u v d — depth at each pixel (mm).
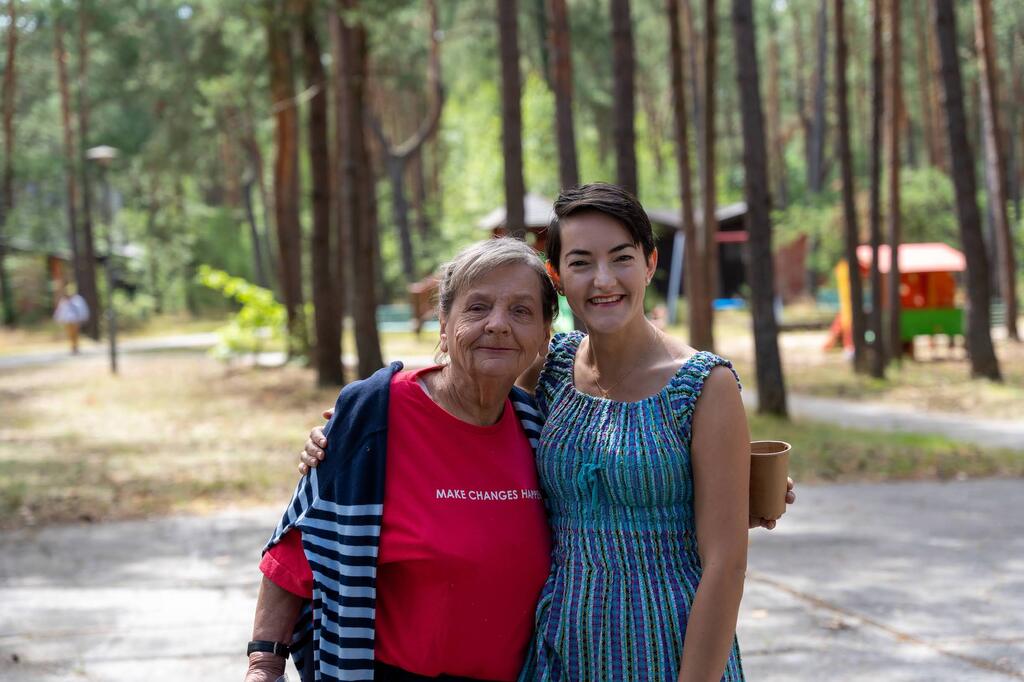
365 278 15203
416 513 2307
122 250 47906
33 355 26969
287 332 21172
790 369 19516
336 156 19219
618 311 2281
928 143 34156
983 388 15539
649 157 45375
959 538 6898
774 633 5004
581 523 2326
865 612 5320
